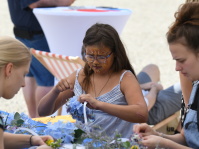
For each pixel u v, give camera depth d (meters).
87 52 8.70
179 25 6.96
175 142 7.76
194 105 7.61
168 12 38.91
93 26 8.91
